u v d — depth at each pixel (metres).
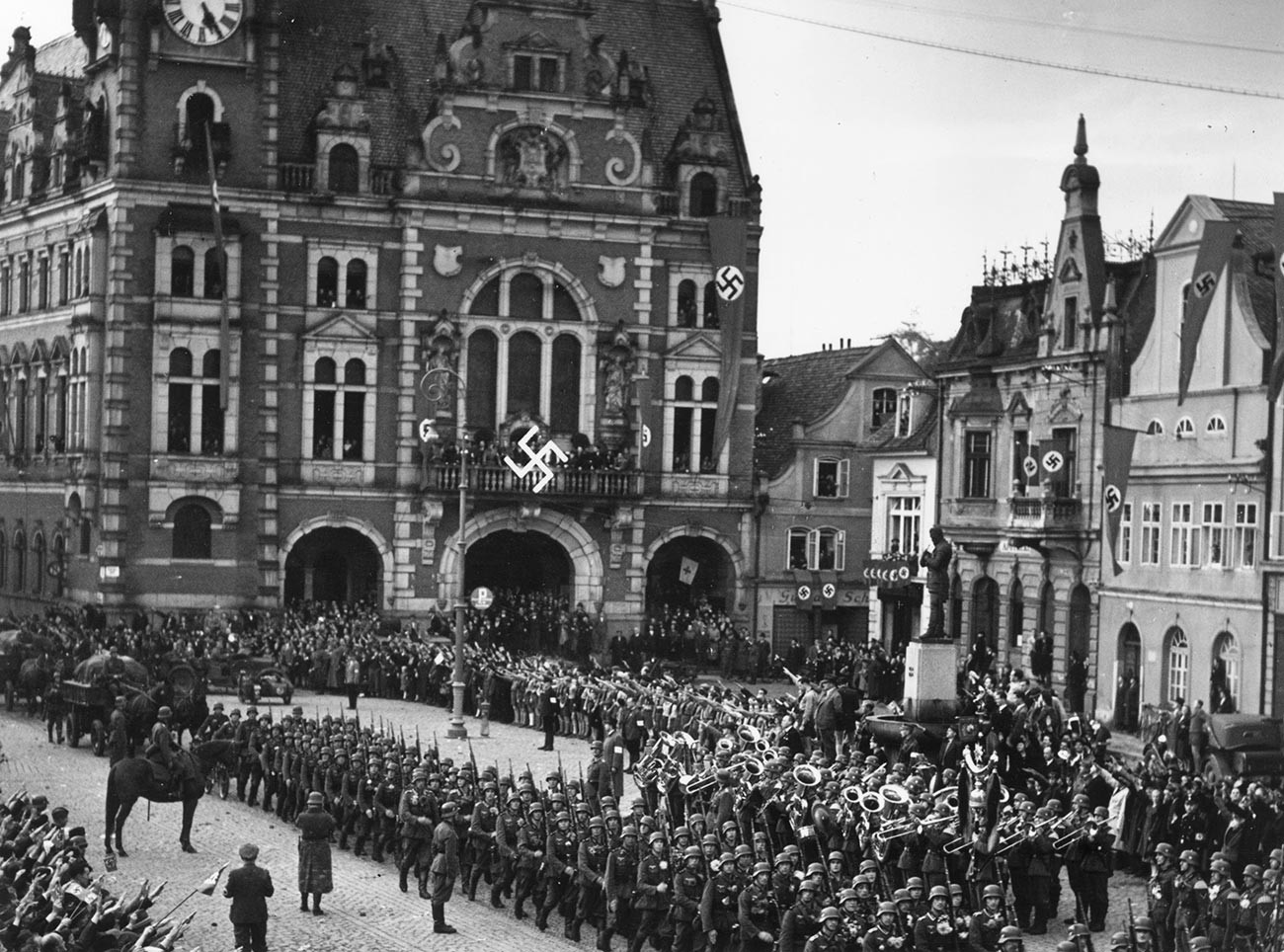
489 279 84.00
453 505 83.19
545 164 84.50
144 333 79.31
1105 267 71.25
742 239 80.50
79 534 82.44
